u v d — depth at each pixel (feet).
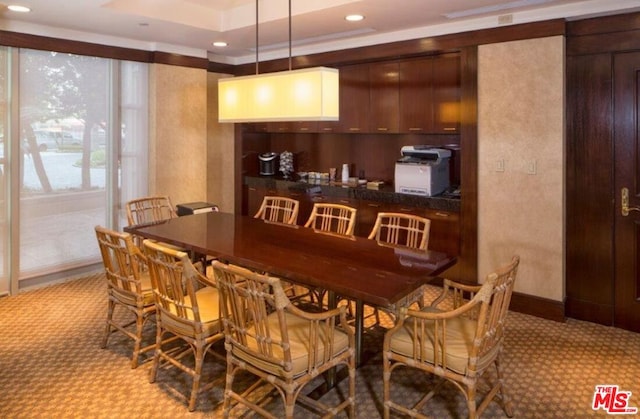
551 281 12.49
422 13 12.60
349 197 16.37
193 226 12.12
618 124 11.64
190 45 17.03
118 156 16.30
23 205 14.17
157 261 8.45
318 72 9.62
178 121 17.49
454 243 14.11
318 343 7.52
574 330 11.88
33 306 13.24
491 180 13.20
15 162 13.83
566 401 8.71
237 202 20.24
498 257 13.29
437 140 16.10
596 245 12.17
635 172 11.55
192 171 18.13
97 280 15.51
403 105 15.53
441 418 8.21
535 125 12.37
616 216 11.88
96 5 11.98
